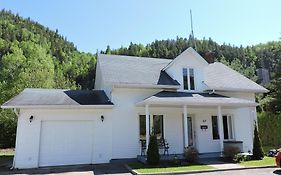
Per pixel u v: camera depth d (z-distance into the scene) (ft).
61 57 277.64
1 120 83.51
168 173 37.88
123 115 54.13
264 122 84.53
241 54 256.11
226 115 63.10
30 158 47.47
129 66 63.52
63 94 56.24
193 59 62.85
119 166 47.16
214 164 45.73
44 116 49.67
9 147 83.41
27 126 48.47
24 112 48.78
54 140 49.78
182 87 60.18
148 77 58.70
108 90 57.67
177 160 46.34
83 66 250.98
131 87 54.85
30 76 107.65
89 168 45.42
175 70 60.85
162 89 58.03
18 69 122.21
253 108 65.26
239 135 62.39
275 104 88.89
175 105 53.16
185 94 56.39
